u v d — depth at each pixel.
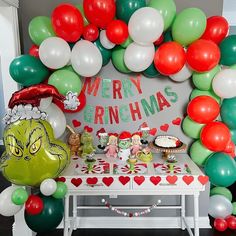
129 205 2.59
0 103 4.62
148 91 2.40
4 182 3.61
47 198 1.97
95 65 1.93
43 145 1.81
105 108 2.42
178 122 2.44
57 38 1.90
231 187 3.31
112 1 1.86
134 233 2.54
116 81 2.38
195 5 2.28
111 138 2.34
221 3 2.27
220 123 2.13
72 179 2.03
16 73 1.93
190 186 2.04
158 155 2.43
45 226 1.96
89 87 2.39
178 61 1.90
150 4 1.95
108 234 2.53
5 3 2.03
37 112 1.85
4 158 1.85
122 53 2.09
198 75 2.12
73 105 1.90
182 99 2.41
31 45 2.32
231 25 5.26
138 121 2.44
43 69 2.00
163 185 2.04
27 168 1.81
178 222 2.61
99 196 2.58
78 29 1.85
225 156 2.23
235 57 2.02
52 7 2.28
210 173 2.20
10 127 1.83
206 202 2.58
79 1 2.28
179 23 1.91
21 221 2.38
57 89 1.91
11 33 2.14
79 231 2.57
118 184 2.04
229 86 1.99
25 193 1.81
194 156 2.30
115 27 1.87
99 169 2.13
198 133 2.24
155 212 2.62
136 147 2.30
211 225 2.62
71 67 2.07
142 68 2.00
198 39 1.98
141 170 2.12
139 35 1.81
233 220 2.53
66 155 1.90
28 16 2.29
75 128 2.44
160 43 2.12
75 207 2.52
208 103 2.04
